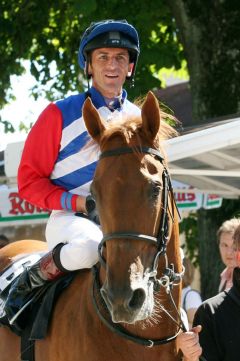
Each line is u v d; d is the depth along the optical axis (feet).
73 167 14.99
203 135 18.66
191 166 22.06
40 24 42.50
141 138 12.98
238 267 14.93
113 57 15.25
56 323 13.99
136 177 12.41
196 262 39.06
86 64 15.64
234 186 25.16
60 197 14.69
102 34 15.24
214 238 32.86
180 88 54.39
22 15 41.86
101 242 12.60
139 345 13.11
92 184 12.69
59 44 44.73
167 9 39.11
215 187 25.76
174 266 13.42
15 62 44.14
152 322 13.10
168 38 41.57
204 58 33.63
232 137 18.57
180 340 13.30
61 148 15.01
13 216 30.76
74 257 13.87
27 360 14.57
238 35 33.27
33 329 14.12
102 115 15.29
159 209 12.53
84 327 13.37
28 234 41.29
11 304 14.65
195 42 33.81
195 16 33.83
